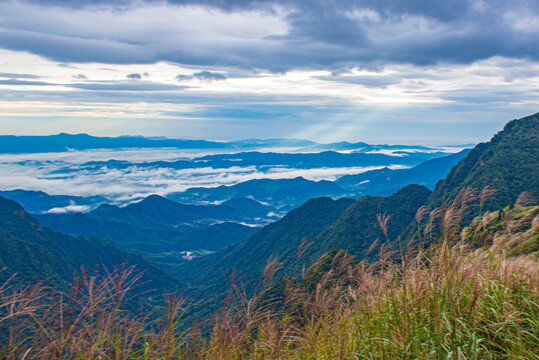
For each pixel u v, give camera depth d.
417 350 3.98
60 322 3.42
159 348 3.82
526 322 4.22
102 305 3.61
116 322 3.61
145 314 3.78
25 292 3.29
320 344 4.62
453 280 4.51
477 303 4.30
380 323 4.63
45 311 3.43
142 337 3.74
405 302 4.52
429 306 4.40
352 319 4.91
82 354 3.42
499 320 4.12
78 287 3.47
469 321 4.03
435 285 4.48
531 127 122.06
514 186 88.31
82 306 3.51
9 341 3.22
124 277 3.68
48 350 3.32
